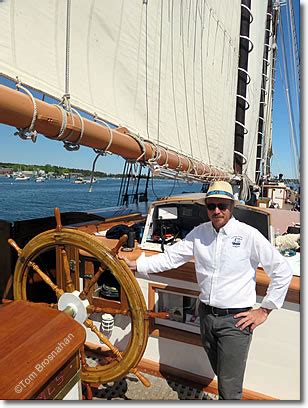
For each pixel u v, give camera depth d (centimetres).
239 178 444
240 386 151
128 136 191
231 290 148
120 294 201
